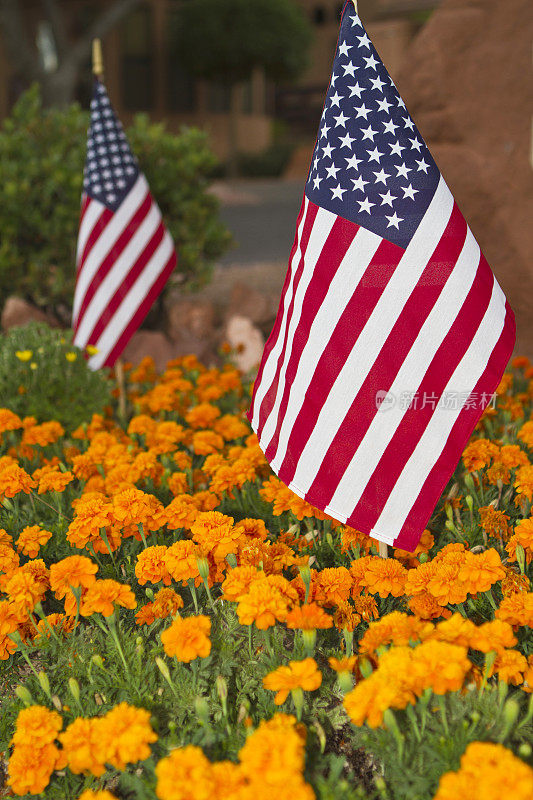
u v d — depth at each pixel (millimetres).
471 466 2988
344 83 2305
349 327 2316
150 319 7402
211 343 6828
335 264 2314
